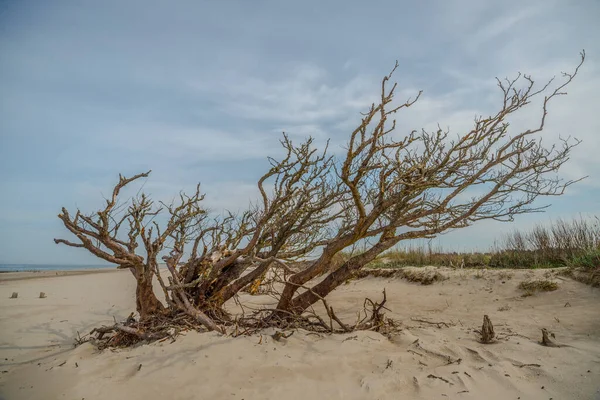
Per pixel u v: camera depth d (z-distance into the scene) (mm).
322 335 5598
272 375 4160
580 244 9828
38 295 11633
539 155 6461
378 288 10992
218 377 4109
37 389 4051
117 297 11625
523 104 6168
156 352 4793
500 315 7262
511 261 11180
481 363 4500
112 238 5859
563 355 4578
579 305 7113
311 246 7496
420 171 6332
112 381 4113
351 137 5523
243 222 7457
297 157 6602
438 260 12914
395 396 3725
